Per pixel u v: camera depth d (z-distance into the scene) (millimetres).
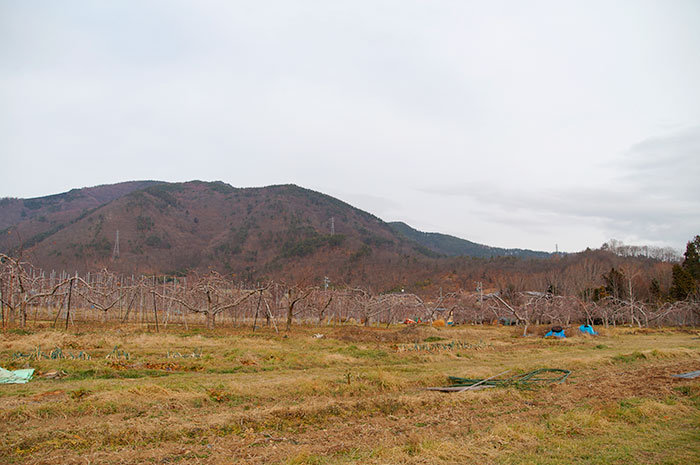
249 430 7965
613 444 7602
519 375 14586
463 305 48406
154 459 6520
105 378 11945
